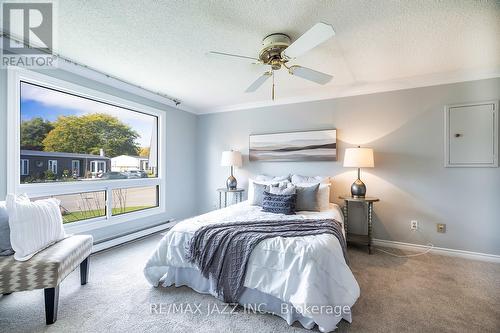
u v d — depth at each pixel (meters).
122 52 2.24
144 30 1.87
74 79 2.61
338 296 1.50
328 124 3.41
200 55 2.30
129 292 1.94
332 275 1.52
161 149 3.77
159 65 2.53
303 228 1.92
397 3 1.55
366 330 1.50
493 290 1.97
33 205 1.76
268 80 2.91
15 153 2.16
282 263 1.60
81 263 2.04
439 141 2.80
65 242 1.88
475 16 1.67
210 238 1.87
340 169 3.34
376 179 3.12
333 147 3.34
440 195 2.80
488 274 2.26
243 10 1.62
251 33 1.90
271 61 1.99
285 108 3.72
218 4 1.56
